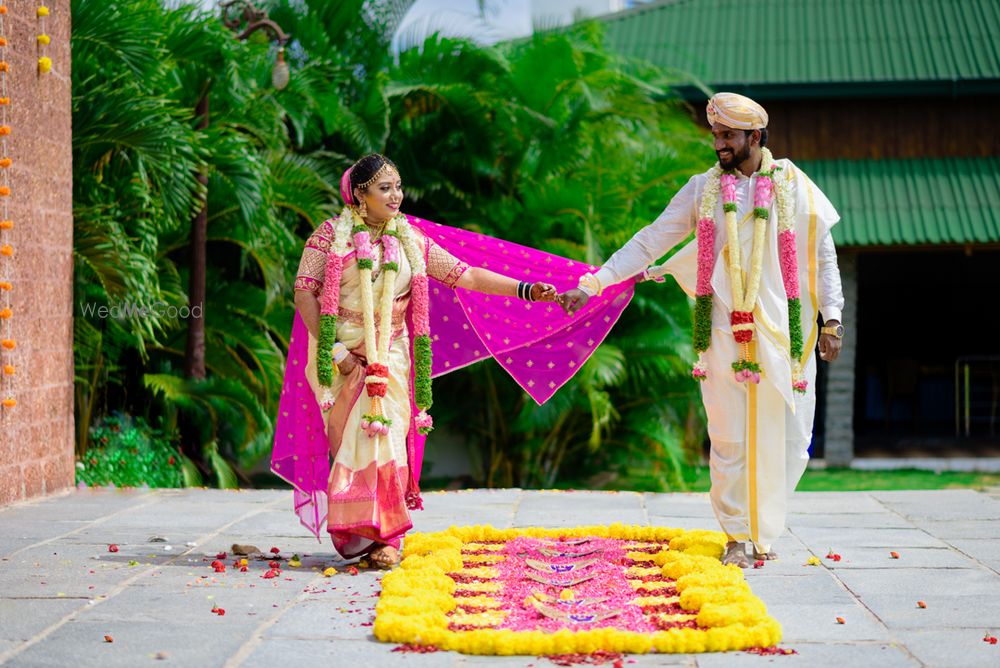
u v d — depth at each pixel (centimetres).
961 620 408
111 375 990
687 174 1073
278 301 1013
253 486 1073
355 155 1124
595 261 993
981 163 1321
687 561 471
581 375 1038
